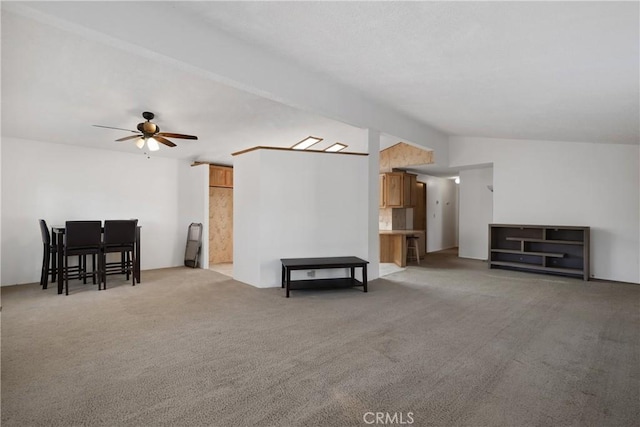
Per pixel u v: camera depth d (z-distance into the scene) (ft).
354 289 15.98
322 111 14.49
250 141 20.68
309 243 16.88
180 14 9.70
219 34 10.65
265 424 5.83
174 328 10.61
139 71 11.91
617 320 11.49
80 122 15.53
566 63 9.25
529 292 15.52
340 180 17.30
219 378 7.43
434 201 32.63
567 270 19.08
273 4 8.70
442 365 8.07
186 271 21.17
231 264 24.56
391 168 26.73
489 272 20.75
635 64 8.63
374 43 10.20
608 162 19.02
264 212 16.24
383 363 8.18
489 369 7.88
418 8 7.83
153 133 14.67
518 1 6.73
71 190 18.74
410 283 17.38
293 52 11.88
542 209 21.13
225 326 10.80
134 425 5.77
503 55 9.48
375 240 18.29
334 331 10.37
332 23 9.30
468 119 18.28
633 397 6.70
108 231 16.28
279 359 8.40
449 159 25.44
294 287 15.07
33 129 16.05
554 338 9.82
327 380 7.36
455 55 10.05
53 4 7.52
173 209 23.06
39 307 12.97
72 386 7.03
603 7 6.36
